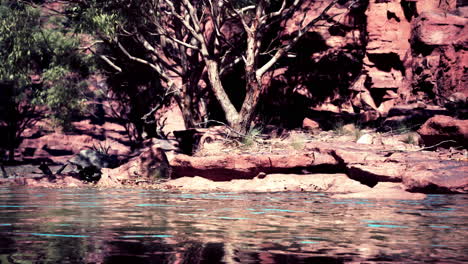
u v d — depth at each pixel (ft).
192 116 73.82
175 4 76.02
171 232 14.52
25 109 129.49
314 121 67.56
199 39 65.41
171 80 74.95
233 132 56.85
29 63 81.00
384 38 74.74
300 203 25.38
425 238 13.67
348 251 11.58
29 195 32.09
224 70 69.41
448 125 43.04
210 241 12.91
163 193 34.14
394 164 36.83
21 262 10.02
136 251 11.39
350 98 76.07
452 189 31.30
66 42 83.25
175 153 60.75
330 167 41.57
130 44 83.97
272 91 77.82
